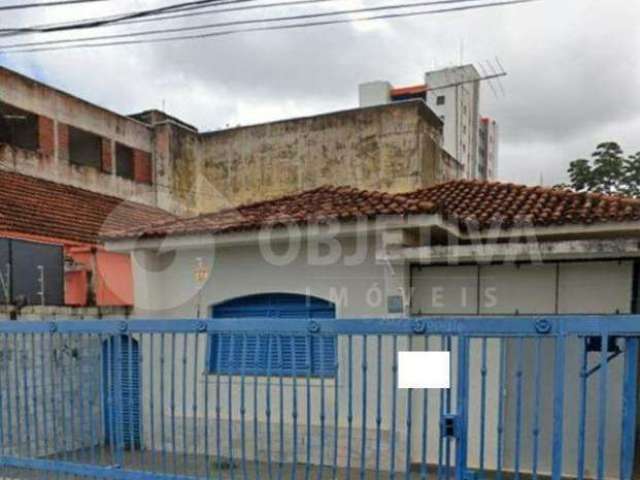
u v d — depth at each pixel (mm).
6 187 13953
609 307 6949
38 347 6398
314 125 19156
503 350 3695
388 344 6949
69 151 17688
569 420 6625
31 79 16422
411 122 17625
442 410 3598
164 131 20859
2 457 5070
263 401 7512
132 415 5406
